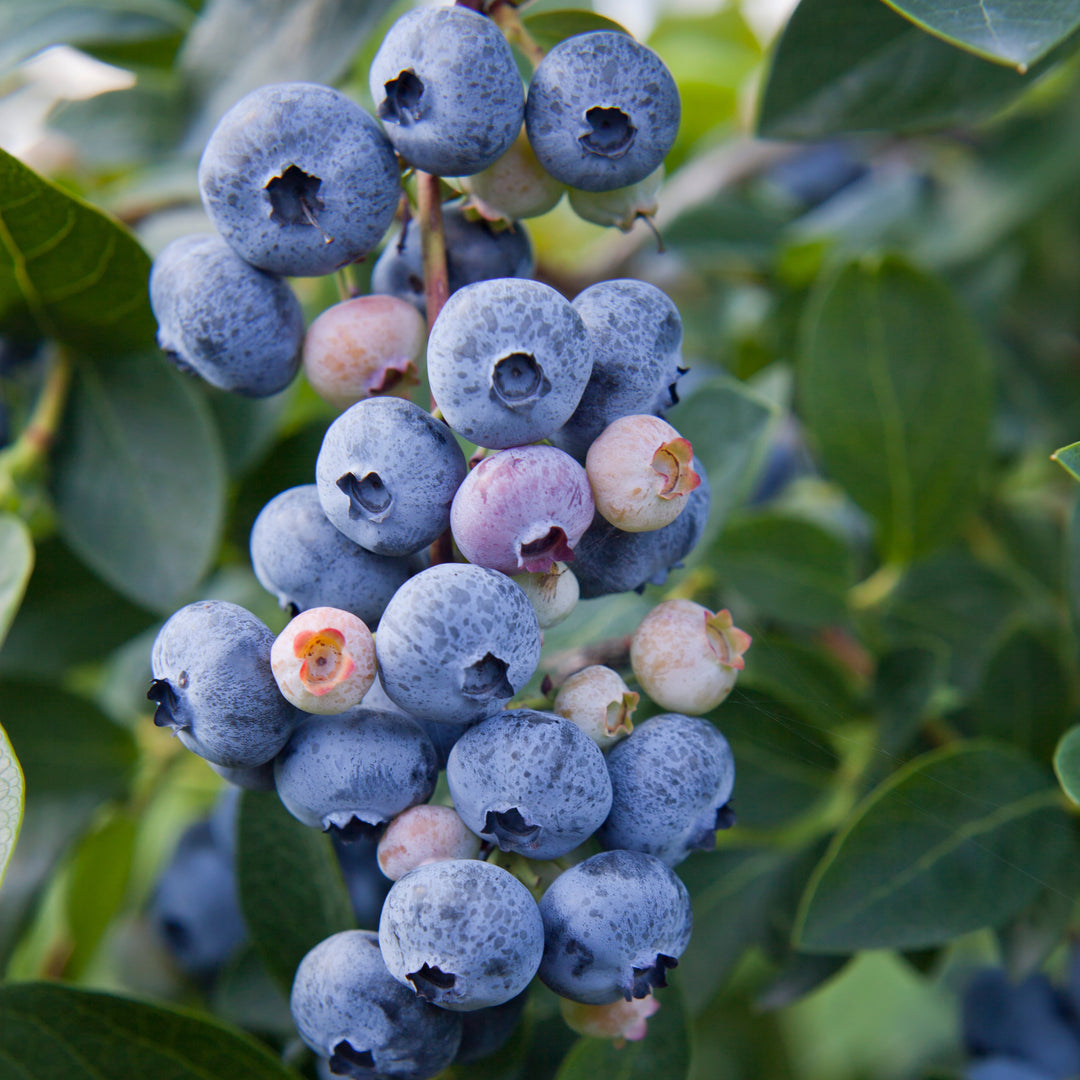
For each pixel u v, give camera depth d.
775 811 0.42
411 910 0.33
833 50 0.40
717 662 0.35
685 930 0.34
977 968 0.49
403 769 0.34
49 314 0.40
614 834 0.34
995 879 0.39
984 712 0.41
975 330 0.45
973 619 0.48
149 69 0.52
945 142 0.63
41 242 0.39
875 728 0.43
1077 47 0.40
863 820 0.39
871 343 0.46
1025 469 0.59
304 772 0.34
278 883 0.38
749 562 0.46
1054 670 0.41
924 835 0.39
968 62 0.40
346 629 0.33
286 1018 0.41
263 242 0.35
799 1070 0.63
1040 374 0.61
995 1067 0.45
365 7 0.41
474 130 0.34
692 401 0.42
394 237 0.36
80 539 0.41
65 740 0.46
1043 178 0.60
